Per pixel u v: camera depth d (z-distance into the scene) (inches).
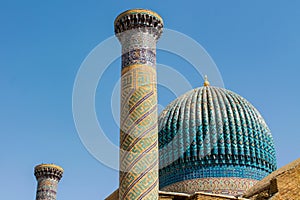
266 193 717.9
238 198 608.4
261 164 928.3
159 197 627.8
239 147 916.0
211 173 888.3
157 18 668.1
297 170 633.6
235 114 952.3
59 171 1095.0
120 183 577.0
